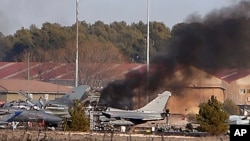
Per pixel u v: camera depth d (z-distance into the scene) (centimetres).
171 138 17550
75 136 16788
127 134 18338
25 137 15662
